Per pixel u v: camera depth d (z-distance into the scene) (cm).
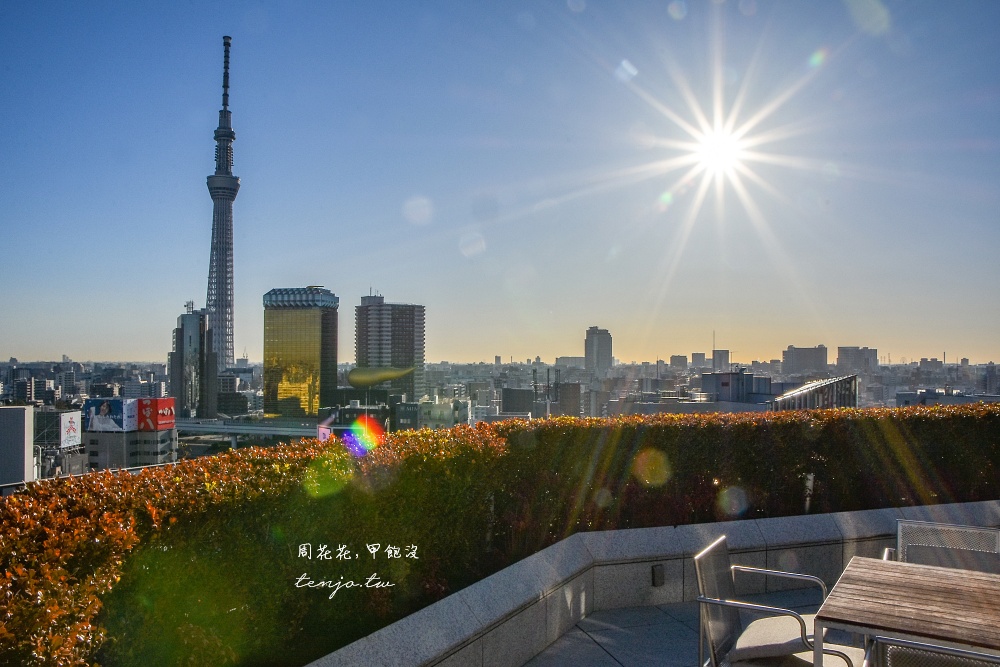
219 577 455
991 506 866
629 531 757
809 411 992
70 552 357
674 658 604
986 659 329
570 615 675
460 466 664
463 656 519
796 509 905
